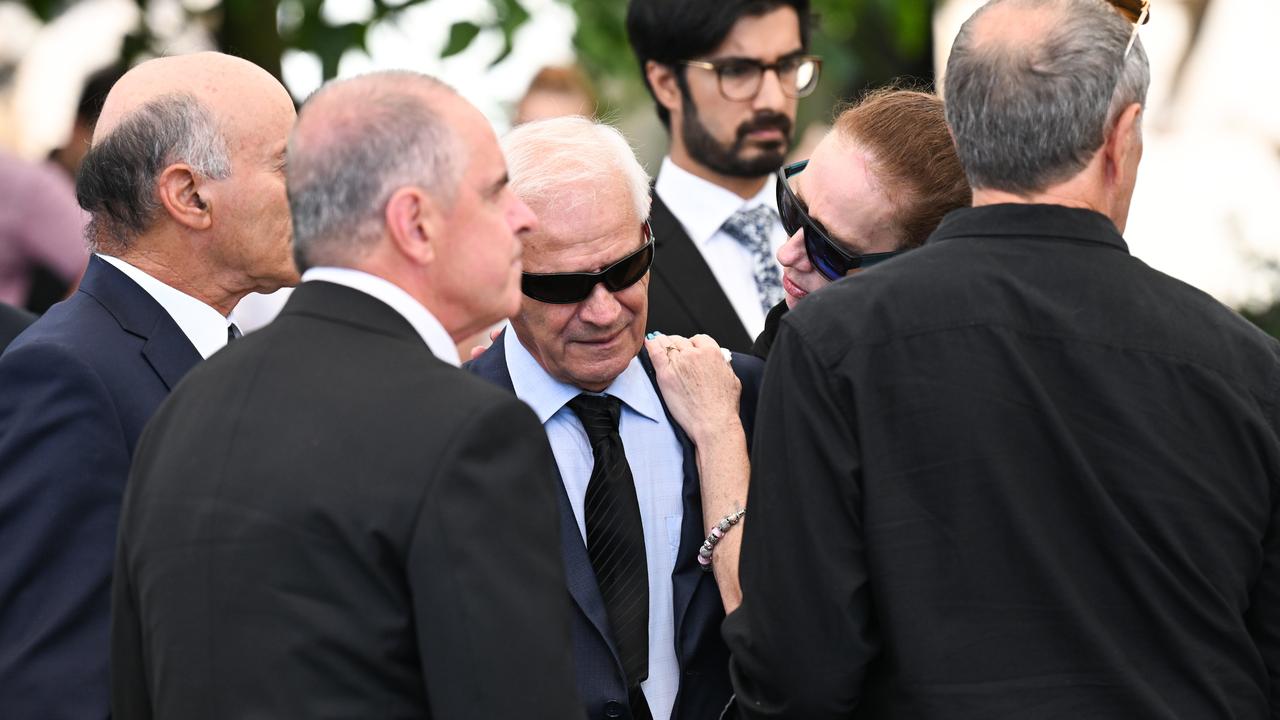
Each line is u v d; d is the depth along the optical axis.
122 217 9.73
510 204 7.84
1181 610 7.79
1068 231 8.06
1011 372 7.82
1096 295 7.94
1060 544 7.76
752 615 8.20
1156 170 26.55
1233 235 22.08
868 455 7.89
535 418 7.44
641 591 9.34
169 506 7.38
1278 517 7.95
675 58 14.70
